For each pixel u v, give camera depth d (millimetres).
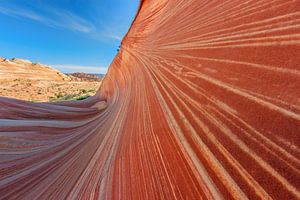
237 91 2658
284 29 2516
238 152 2090
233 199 1847
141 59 10625
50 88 95938
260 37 2854
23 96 73500
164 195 2713
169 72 5477
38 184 5848
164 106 4465
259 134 2002
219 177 2127
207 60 3885
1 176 7203
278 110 1962
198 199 2211
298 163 1538
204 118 2945
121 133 6055
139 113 5906
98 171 4809
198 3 6211
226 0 4637
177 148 3115
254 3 3539
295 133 1698
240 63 2926
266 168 1730
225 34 3814
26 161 8047
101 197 3719
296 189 1444
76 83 124000
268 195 1590
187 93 3854
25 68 149125
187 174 2605
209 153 2445
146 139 4281
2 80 110812
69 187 4852
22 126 12070
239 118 2361
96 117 12594
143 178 3379
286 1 2814
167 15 9375
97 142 6867
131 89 10180
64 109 18516
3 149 9367
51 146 9141
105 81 32938
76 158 6555
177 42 6199
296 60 2113
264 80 2342
